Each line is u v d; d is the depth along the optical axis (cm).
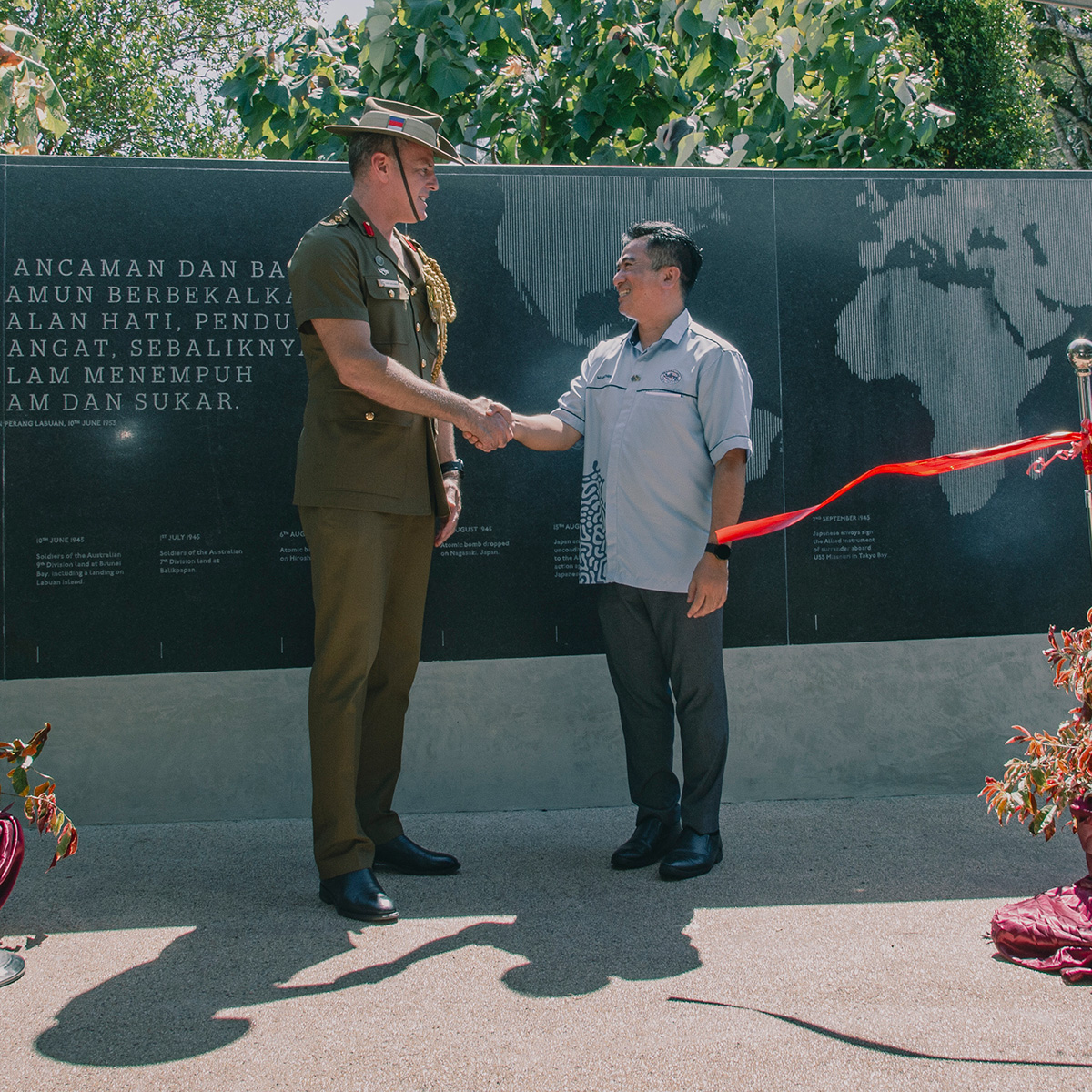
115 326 312
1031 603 345
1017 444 242
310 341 246
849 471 338
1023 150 1084
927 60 932
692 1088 153
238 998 188
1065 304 347
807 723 337
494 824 310
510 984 193
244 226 318
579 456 329
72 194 312
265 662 316
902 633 340
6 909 239
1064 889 212
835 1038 169
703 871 260
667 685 281
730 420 264
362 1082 156
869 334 340
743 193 337
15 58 379
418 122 247
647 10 544
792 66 488
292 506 317
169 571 313
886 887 248
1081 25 1382
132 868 270
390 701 268
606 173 332
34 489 308
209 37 1518
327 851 241
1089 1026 173
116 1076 159
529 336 329
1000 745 344
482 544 326
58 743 310
